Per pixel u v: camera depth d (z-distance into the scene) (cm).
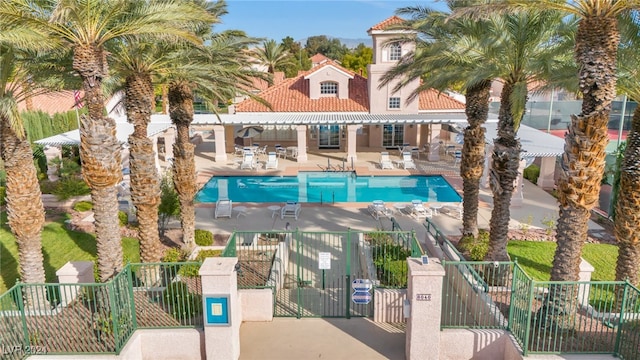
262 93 3912
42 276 1307
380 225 2120
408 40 1727
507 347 1036
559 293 1078
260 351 1085
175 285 1200
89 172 1186
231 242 1293
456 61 1536
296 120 3238
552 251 1728
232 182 3109
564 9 1013
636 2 940
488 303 1141
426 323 1008
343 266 1623
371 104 3656
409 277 1033
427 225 1883
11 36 995
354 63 7906
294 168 3325
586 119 1023
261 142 4306
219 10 1762
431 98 3756
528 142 2553
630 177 1178
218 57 1662
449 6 1523
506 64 1403
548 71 1251
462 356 1054
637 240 1188
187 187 1684
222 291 998
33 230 1262
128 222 2075
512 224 2075
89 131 1167
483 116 1630
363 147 4088
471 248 1625
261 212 2331
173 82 1598
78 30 1081
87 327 1077
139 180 1410
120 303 1033
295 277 1524
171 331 1062
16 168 1217
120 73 1413
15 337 998
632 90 1222
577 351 981
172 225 2031
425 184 3023
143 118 1408
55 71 1303
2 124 1184
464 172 1689
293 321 1216
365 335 1150
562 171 1079
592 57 995
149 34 1149
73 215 2194
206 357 1033
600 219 2081
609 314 1138
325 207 2427
